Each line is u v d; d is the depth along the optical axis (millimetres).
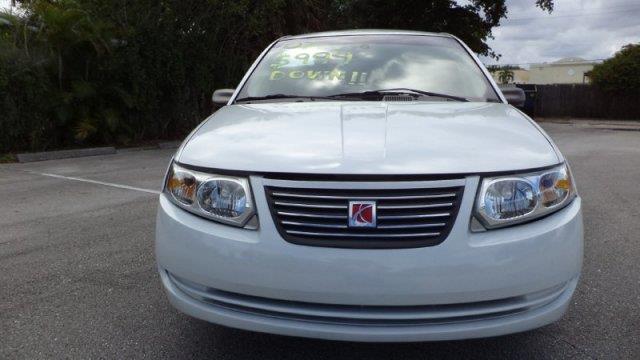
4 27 11289
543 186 2385
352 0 23594
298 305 2271
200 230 2396
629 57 26438
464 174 2250
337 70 3756
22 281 3777
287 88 3662
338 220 2207
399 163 2264
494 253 2205
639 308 3303
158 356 2783
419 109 3041
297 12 18562
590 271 3930
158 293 3566
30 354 2803
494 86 3613
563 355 2764
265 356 2766
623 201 6219
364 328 2234
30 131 10883
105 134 12344
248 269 2270
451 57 3871
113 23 12047
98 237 4816
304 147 2436
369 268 2164
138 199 6398
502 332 2279
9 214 5730
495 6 23125
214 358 2758
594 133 17812
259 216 2283
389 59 3820
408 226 2188
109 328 3086
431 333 2219
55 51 11367
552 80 59031
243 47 16328
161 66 13008
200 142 2703
